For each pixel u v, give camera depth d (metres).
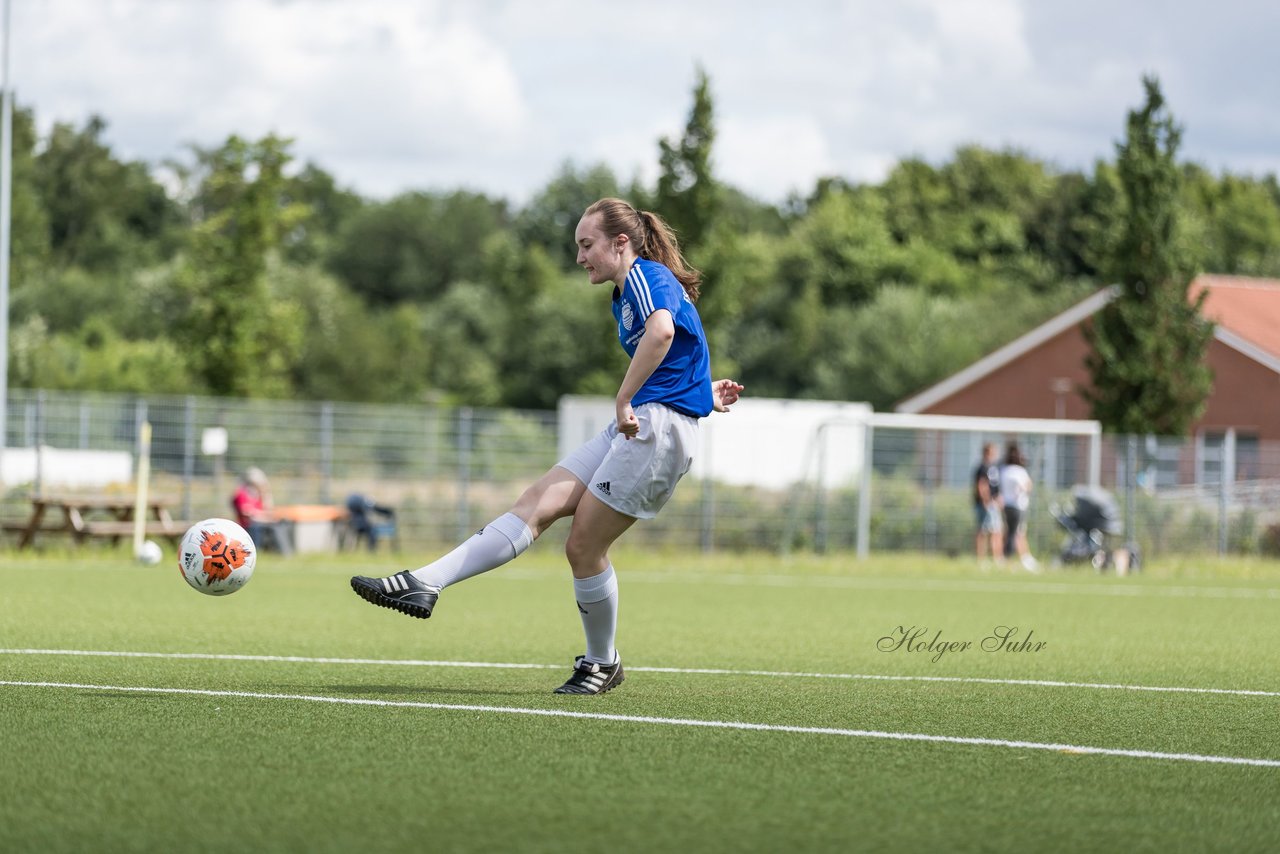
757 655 36.34
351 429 97.81
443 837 15.42
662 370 25.91
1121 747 22.11
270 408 96.69
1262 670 34.94
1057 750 21.59
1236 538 105.38
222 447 90.38
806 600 60.41
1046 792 18.39
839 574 82.06
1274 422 134.88
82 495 91.38
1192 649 40.47
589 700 26.20
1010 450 90.19
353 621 44.72
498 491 99.75
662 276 25.53
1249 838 16.09
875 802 17.53
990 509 90.62
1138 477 107.38
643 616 50.50
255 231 129.62
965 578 79.75
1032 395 154.50
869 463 99.25
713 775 19.02
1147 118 115.00
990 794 18.19
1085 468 108.19
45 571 68.44
